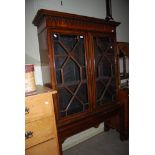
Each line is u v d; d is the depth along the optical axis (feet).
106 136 7.73
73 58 5.04
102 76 5.98
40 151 3.47
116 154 6.29
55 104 4.71
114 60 6.22
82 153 6.52
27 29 5.36
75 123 5.15
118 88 6.48
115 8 8.33
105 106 6.04
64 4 6.23
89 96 5.47
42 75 5.52
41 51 5.22
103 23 5.57
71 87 5.14
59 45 4.83
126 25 9.02
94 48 5.61
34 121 3.33
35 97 3.29
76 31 4.99
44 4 5.69
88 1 7.03
